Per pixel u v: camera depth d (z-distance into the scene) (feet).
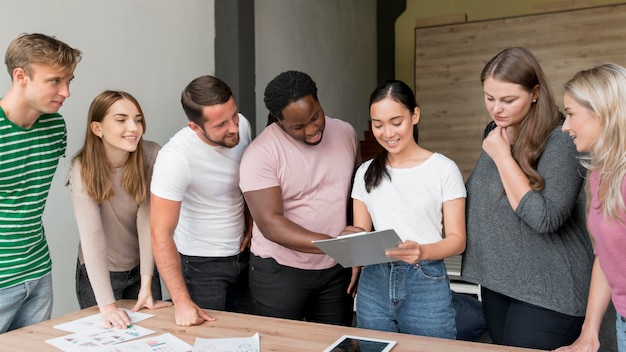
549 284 5.28
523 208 5.04
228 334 5.44
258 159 6.63
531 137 5.19
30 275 6.59
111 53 11.48
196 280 7.50
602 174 4.25
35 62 5.49
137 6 12.15
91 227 6.33
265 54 17.40
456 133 23.25
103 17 11.25
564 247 5.30
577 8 20.88
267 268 7.14
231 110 6.22
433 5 27.81
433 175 5.72
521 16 21.85
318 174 6.81
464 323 9.80
